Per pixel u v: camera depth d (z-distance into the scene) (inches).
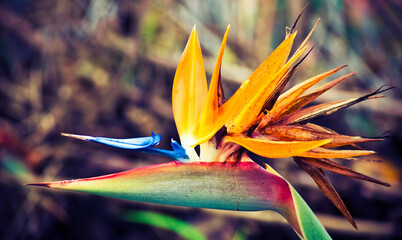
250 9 39.2
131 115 38.9
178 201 17.2
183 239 34.4
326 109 17.0
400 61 37.3
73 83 39.7
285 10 37.6
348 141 16.4
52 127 37.9
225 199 17.2
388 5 37.2
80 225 34.9
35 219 34.8
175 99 17.8
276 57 16.6
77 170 36.0
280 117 17.3
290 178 33.9
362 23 37.9
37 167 35.4
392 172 33.2
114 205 35.3
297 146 15.9
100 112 38.9
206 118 17.0
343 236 32.2
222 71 37.9
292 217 17.1
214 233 33.3
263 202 17.2
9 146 34.8
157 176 17.1
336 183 33.9
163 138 37.9
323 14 37.6
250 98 17.0
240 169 17.3
